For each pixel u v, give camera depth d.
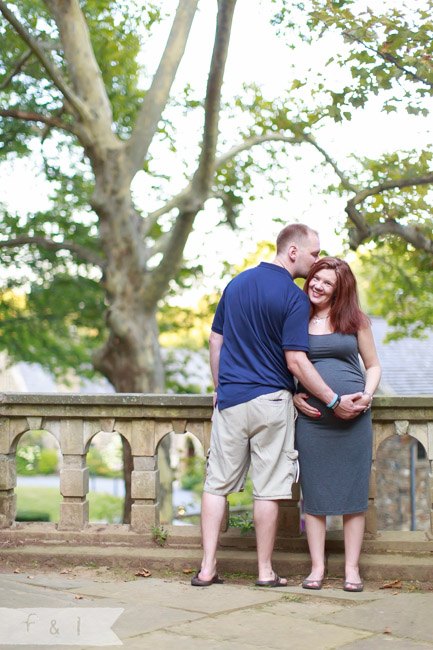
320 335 4.01
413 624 3.21
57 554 4.51
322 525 4.01
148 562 4.42
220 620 3.25
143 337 14.19
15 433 4.81
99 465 46.34
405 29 7.35
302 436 4.02
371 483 4.43
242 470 4.07
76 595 3.66
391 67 7.51
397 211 10.47
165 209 14.79
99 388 43.56
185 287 18.97
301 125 12.30
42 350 21.78
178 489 35.47
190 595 3.72
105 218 13.84
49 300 19.58
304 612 3.41
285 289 3.95
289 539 4.45
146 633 3.02
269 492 3.96
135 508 4.67
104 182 13.70
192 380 24.02
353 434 3.95
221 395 4.03
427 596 3.74
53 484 46.06
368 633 3.07
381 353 23.73
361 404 3.86
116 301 14.15
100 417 4.72
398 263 15.44
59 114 14.98
